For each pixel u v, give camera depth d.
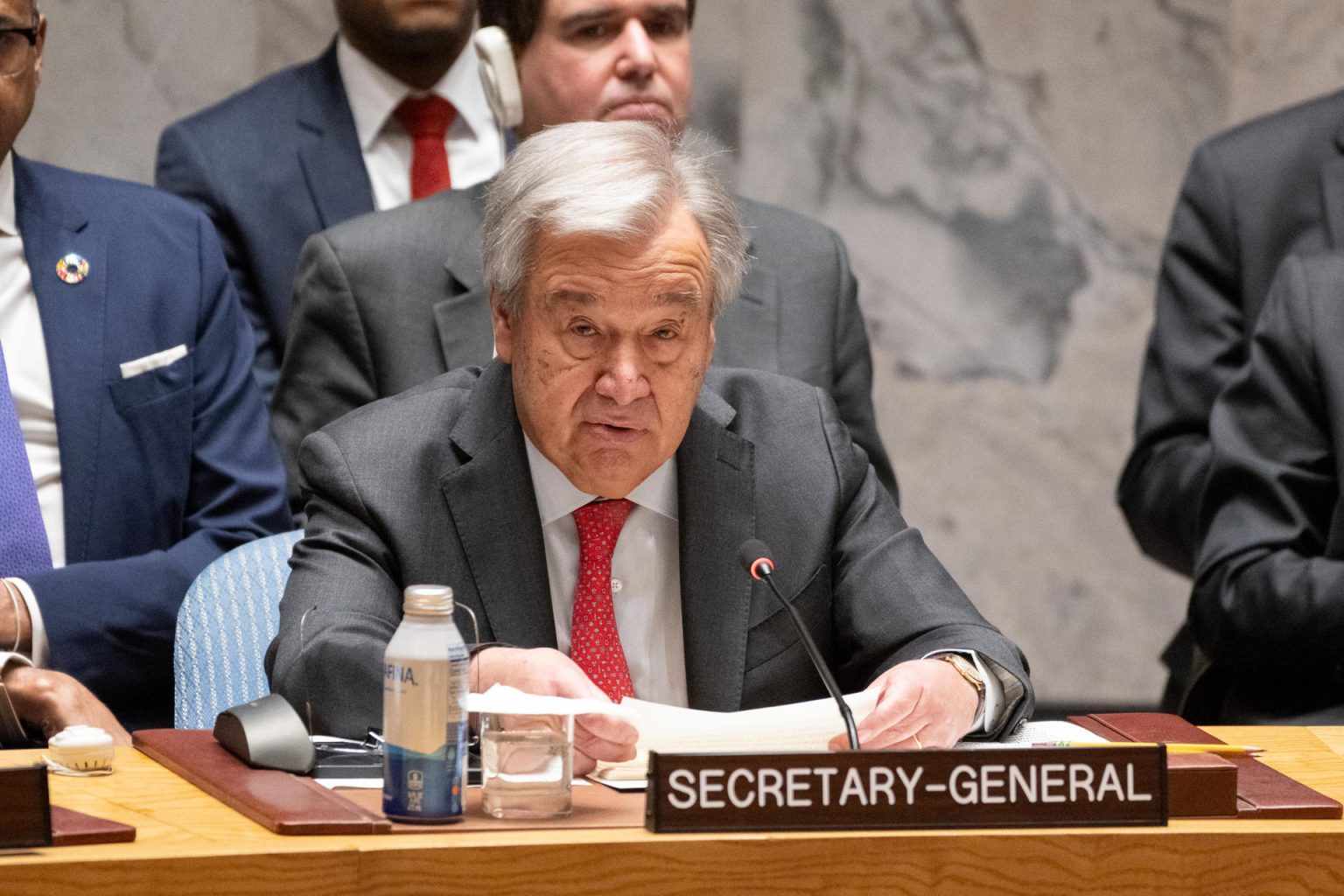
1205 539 13.74
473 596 9.55
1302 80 23.80
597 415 9.06
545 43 14.15
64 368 12.59
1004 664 9.02
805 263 13.94
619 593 9.79
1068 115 23.67
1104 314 23.81
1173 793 7.38
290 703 8.72
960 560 23.73
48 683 10.42
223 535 12.79
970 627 9.34
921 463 23.66
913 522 23.64
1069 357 23.78
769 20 23.20
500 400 9.79
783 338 13.57
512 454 9.66
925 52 23.45
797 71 23.27
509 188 9.10
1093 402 23.84
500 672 8.01
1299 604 12.73
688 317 8.96
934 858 6.90
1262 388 13.64
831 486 10.11
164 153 15.63
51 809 6.72
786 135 23.28
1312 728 9.83
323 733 8.70
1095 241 23.78
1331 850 7.14
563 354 9.02
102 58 21.09
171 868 6.37
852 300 14.15
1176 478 15.41
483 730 7.30
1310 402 13.47
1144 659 23.97
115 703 12.05
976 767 7.07
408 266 13.21
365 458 9.77
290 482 13.36
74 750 8.03
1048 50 23.61
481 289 13.20
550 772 7.18
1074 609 23.89
